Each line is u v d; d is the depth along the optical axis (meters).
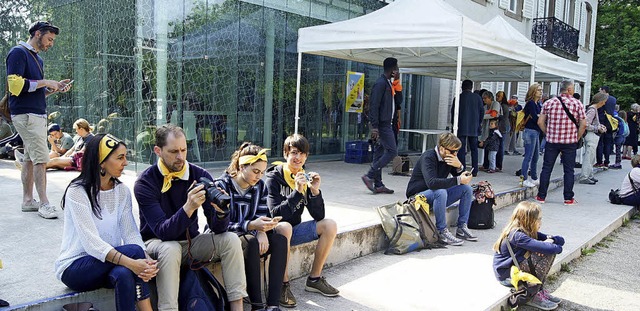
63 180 6.50
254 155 3.40
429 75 12.16
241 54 8.73
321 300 3.74
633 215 7.90
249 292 3.34
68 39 8.95
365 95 11.44
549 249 4.00
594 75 29.59
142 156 7.53
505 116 10.88
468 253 5.09
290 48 9.62
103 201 2.94
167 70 7.67
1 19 10.77
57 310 2.76
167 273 2.88
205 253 3.10
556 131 7.54
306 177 3.79
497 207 7.16
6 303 2.65
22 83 4.25
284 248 3.43
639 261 5.61
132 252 2.80
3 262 3.37
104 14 8.08
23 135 4.45
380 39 7.10
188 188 3.18
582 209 7.52
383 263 4.68
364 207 5.83
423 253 5.05
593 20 22.38
